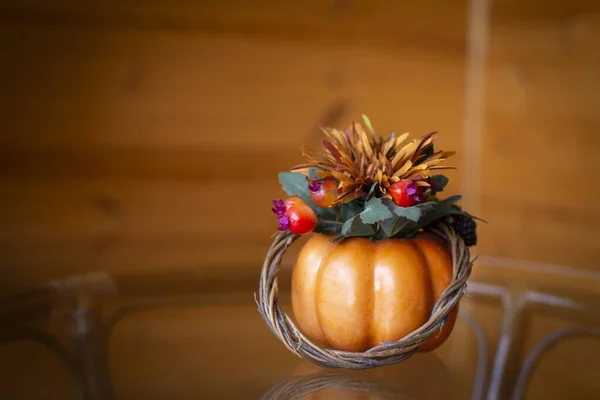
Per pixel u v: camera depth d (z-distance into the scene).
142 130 0.91
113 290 0.67
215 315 0.62
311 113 0.97
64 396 0.51
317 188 0.51
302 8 0.94
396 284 0.50
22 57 0.85
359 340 0.51
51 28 0.85
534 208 1.00
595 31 0.90
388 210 0.49
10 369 0.53
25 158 0.86
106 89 0.88
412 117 1.01
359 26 0.97
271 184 0.97
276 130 0.96
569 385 0.53
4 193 0.86
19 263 0.87
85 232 0.90
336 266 0.51
